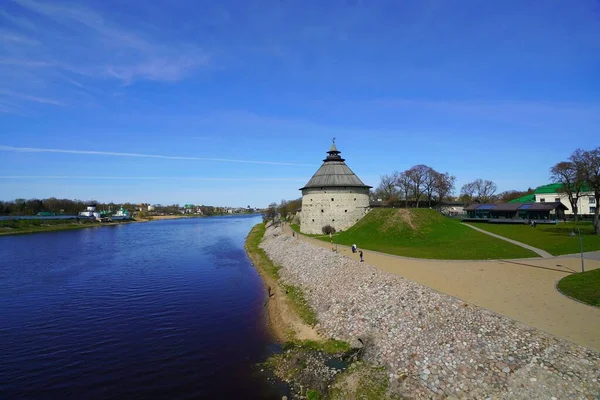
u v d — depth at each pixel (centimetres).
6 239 9994
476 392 1672
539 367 1694
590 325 1956
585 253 3828
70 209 19638
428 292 2578
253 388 1966
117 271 5128
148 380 2070
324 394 1861
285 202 17275
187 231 12862
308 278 3916
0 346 2545
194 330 2817
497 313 2145
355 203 6931
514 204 7712
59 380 2083
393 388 1816
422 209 6500
